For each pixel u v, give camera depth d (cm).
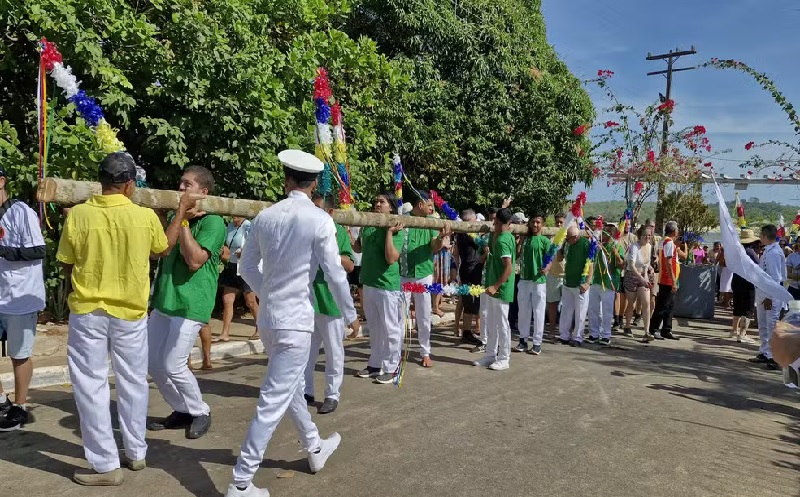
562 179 1518
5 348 604
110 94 724
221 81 819
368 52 1067
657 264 1065
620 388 636
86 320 351
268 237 350
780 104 968
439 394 581
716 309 1468
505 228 686
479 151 1404
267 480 378
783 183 1230
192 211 395
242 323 875
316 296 502
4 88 782
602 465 424
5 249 418
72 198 355
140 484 366
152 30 759
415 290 638
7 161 685
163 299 424
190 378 440
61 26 682
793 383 240
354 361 709
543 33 1789
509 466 414
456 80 1405
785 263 838
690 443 478
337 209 516
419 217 623
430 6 1320
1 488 353
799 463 449
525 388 618
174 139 800
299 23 970
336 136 546
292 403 371
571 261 865
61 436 433
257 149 843
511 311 954
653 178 1321
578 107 1572
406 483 381
